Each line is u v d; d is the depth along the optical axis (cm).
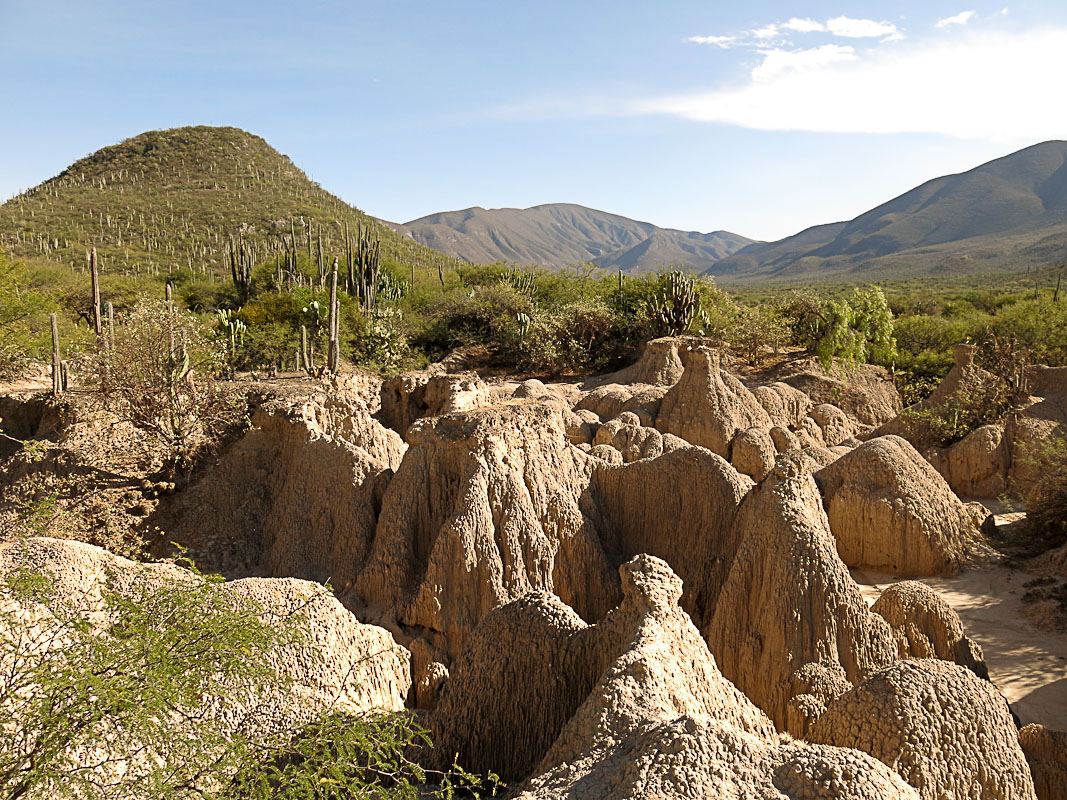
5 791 484
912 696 647
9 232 10650
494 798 739
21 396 2350
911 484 1559
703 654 740
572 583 1185
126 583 829
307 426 1541
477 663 827
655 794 464
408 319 4778
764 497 1010
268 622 827
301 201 13575
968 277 16238
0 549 860
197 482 1670
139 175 14450
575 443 1920
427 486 1216
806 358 3584
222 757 562
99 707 504
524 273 6016
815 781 475
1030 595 1392
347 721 660
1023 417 2150
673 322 3972
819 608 908
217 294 5962
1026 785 656
